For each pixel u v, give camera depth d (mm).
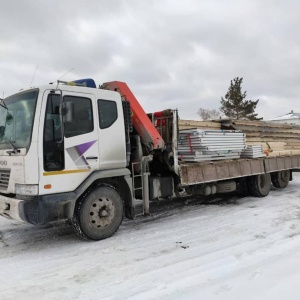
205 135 7598
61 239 5953
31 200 5039
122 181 6273
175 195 7398
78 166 5469
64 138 5309
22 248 5520
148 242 5582
